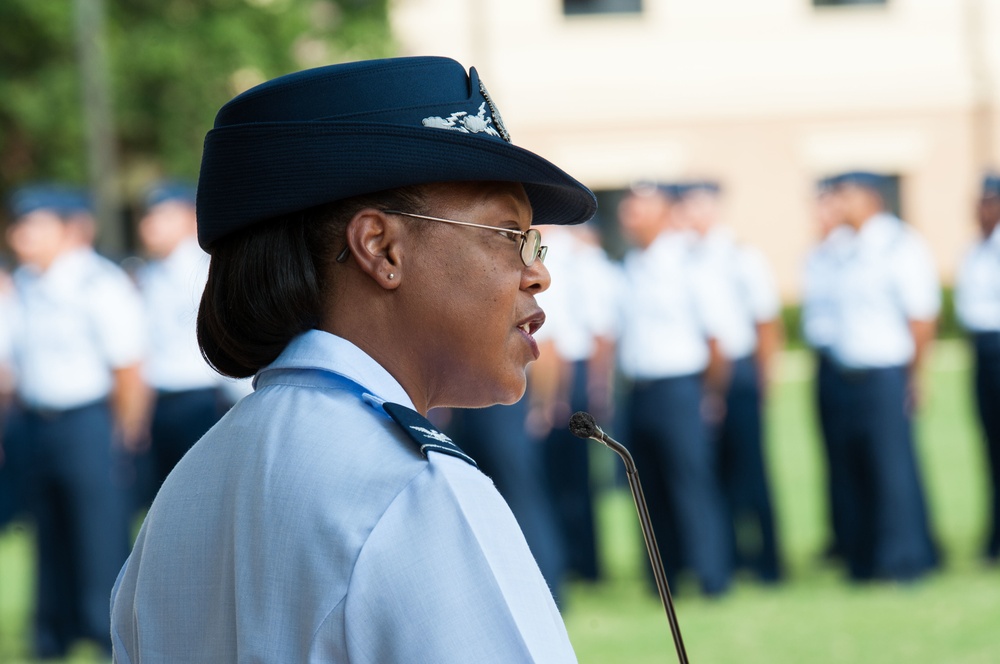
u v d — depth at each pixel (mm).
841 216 15836
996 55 48031
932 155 48125
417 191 3070
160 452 15383
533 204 3561
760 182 47719
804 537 18453
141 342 13969
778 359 42438
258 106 3096
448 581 2734
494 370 3174
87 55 32469
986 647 12297
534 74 46938
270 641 2816
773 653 12477
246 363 3266
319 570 2787
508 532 2855
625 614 14789
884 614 13953
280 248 3111
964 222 48156
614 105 47125
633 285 15594
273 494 2916
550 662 2764
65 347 13641
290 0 43875
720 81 47531
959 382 34156
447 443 2934
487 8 46562
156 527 3219
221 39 42625
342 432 2943
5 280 23078
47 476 13836
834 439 16344
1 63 43000
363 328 3119
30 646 14094
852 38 47875
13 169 44844
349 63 3070
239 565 2916
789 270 47750
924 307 15438
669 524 15562
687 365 15367
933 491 20766
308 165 2998
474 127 3057
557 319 16031
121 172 46438
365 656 2729
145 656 3145
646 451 15578
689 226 16312
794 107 47719
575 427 3395
